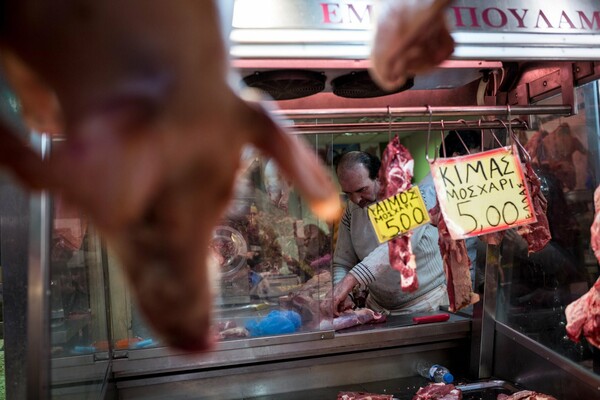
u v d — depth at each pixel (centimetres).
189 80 24
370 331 278
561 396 253
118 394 248
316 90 216
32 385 122
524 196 241
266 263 260
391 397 251
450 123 246
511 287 285
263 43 149
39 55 24
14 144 21
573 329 220
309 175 29
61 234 148
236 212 252
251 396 265
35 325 122
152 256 22
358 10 156
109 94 23
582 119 240
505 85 266
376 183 335
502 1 175
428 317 297
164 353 246
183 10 25
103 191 21
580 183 243
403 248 243
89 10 24
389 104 274
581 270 244
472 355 296
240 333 255
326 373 276
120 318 245
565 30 178
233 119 26
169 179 22
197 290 23
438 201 245
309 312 266
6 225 138
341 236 373
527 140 279
